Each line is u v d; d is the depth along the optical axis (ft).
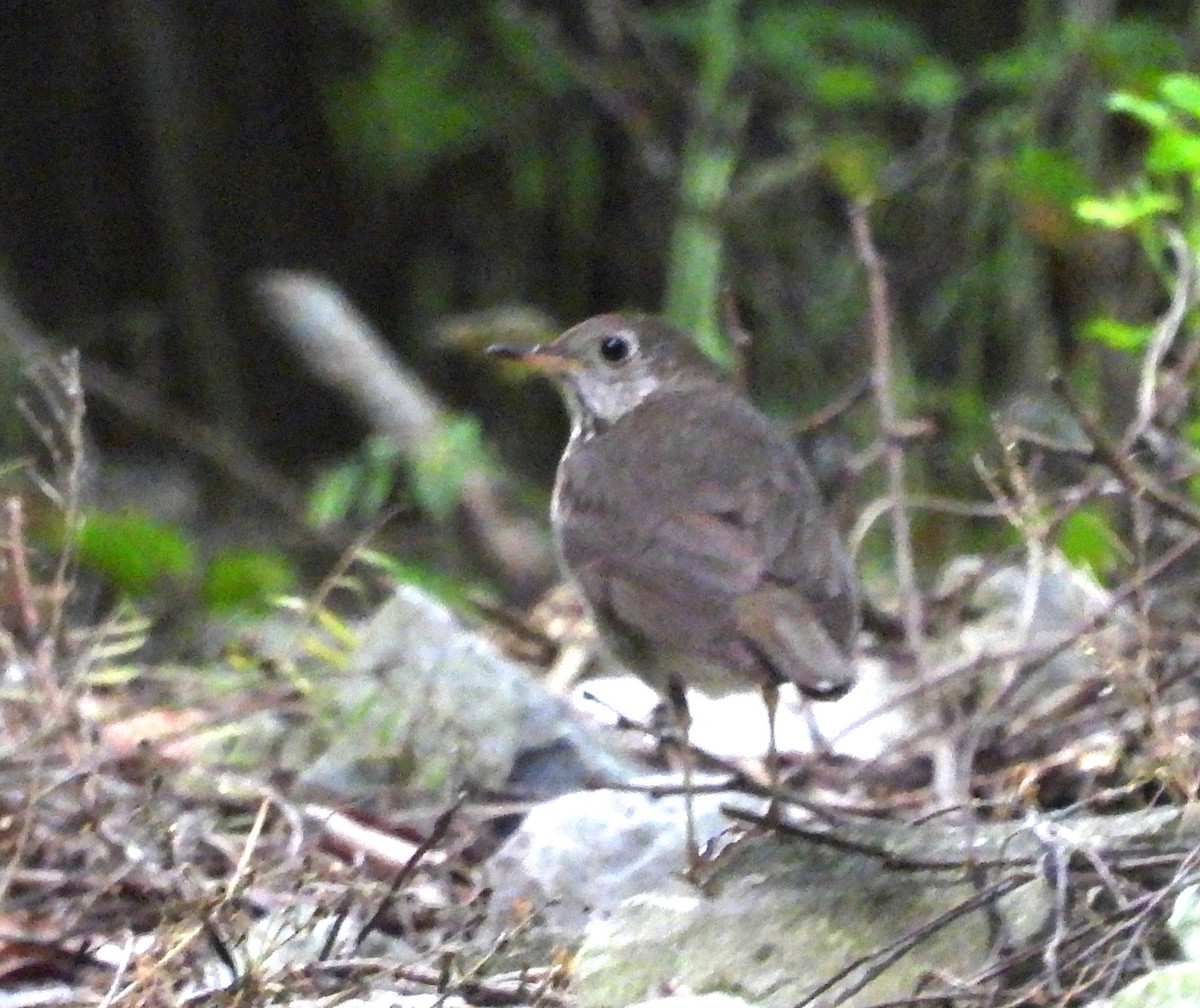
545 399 64.44
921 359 55.52
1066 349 53.52
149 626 41.32
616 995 24.34
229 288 69.31
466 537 53.47
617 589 28.45
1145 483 32.35
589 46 64.28
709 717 34.78
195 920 25.82
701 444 29.99
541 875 28.43
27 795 29.35
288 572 48.62
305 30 68.69
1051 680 33.86
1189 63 53.52
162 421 62.69
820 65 58.80
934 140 56.18
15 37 69.67
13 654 34.09
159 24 68.64
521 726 33.12
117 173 70.59
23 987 27.04
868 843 25.70
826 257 56.90
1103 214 35.50
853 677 25.75
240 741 33.81
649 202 63.46
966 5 61.87
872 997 23.36
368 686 33.96
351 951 26.02
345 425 68.69
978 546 48.85
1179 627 35.17
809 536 28.27
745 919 24.68
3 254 69.92
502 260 65.87
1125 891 23.18
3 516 42.50
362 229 68.49
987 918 23.66
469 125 63.87
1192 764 28.14
